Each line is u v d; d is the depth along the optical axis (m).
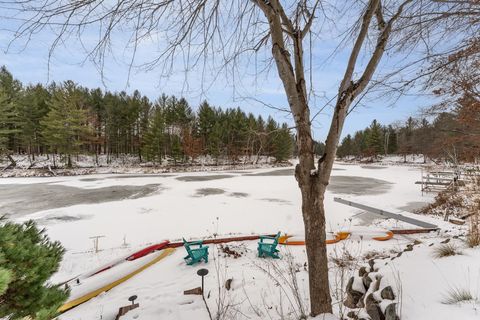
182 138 41.91
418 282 2.33
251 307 3.39
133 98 45.41
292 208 13.06
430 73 2.57
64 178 27.23
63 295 1.58
